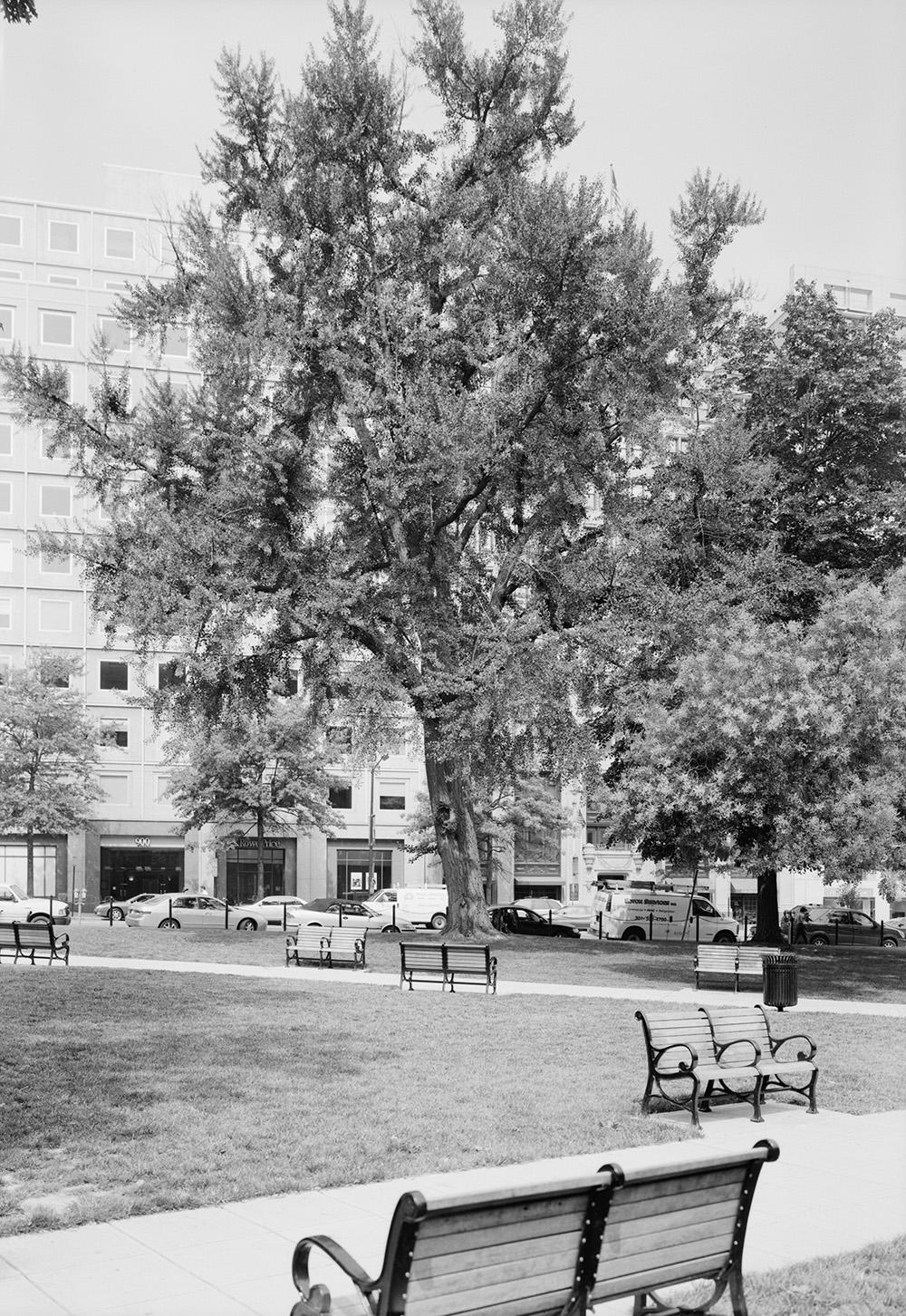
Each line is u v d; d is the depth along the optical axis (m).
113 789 60.56
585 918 52.62
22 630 58.84
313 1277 6.26
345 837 64.12
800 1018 18.78
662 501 30.42
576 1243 4.78
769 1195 8.38
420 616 27.22
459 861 31.53
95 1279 6.22
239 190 29.78
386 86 28.11
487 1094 11.48
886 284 76.62
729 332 32.75
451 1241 4.32
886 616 22.53
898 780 23.09
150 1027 15.22
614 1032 16.09
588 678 27.73
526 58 29.72
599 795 33.78
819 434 33.19
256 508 26.94
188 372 60.44
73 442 28.58
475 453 26.02
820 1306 6.17
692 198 31.44
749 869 24.88
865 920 51.06
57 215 60.44
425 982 22.03
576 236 26.22
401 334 28.00
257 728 49.56
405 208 29.19
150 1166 8.40
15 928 24.53
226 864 62.41
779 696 21.69
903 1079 13.33
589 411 28.34
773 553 30.78
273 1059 13.05
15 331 59.03
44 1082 11.30
